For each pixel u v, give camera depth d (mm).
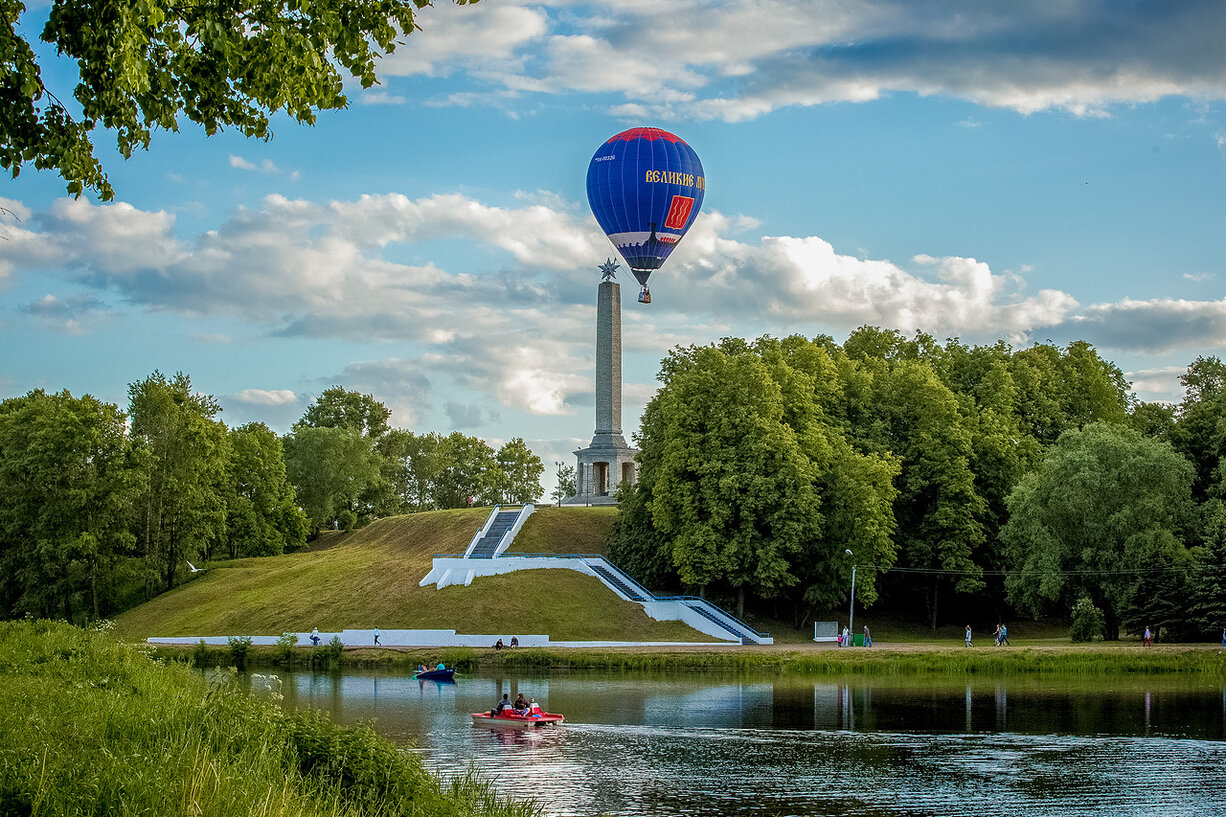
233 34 20859
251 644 87938
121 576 107000
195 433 117062
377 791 29531
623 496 107875
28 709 31266
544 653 79688
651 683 70875
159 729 29281
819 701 61656
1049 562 86562
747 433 93438
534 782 42031
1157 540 84500
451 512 127375
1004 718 55500
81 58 20922
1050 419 112000
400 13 22484
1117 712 57094
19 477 104438
